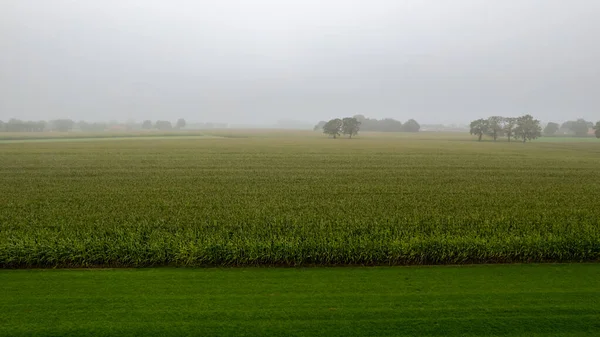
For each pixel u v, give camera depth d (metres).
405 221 14.99
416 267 11.20
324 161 42.62
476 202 19.72
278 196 21.78
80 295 8.97
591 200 20.42
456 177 30.62
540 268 11.10
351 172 33.38
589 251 11.59
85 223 14.87
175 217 15.95
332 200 20.59
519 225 14.37
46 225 14.63
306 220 15.24
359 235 13.27
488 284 9.77
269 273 10.58
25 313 8.09
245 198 21.05
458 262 11.70
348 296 8.97
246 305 8.48
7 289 9.29
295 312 8.17
